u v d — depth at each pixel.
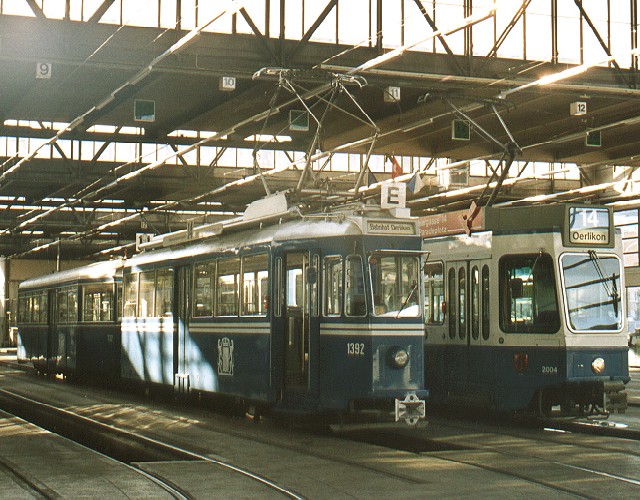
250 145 33.09
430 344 18.14
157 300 21.00
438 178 35.72
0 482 10.12
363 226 14.82
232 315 17.31
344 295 14.78
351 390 14.58
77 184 38.94
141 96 26.59
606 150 35.84
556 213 16.20
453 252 17.66
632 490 10.02
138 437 14.42
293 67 23.08
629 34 26.86
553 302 15.94
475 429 16.08
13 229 53.31
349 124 30.28
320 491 9.91
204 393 18.48
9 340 71.31
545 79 21.67
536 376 16.00
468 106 26.12
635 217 42.56
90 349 27.17
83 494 9.41
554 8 25.48
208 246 18.67
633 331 41.66
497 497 9.61
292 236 15.66
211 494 9.60
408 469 11.35
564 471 11.25
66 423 18.44
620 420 17.11
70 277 29.23
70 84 24.91
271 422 16.81
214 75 21.69
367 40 22.73
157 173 38.38
